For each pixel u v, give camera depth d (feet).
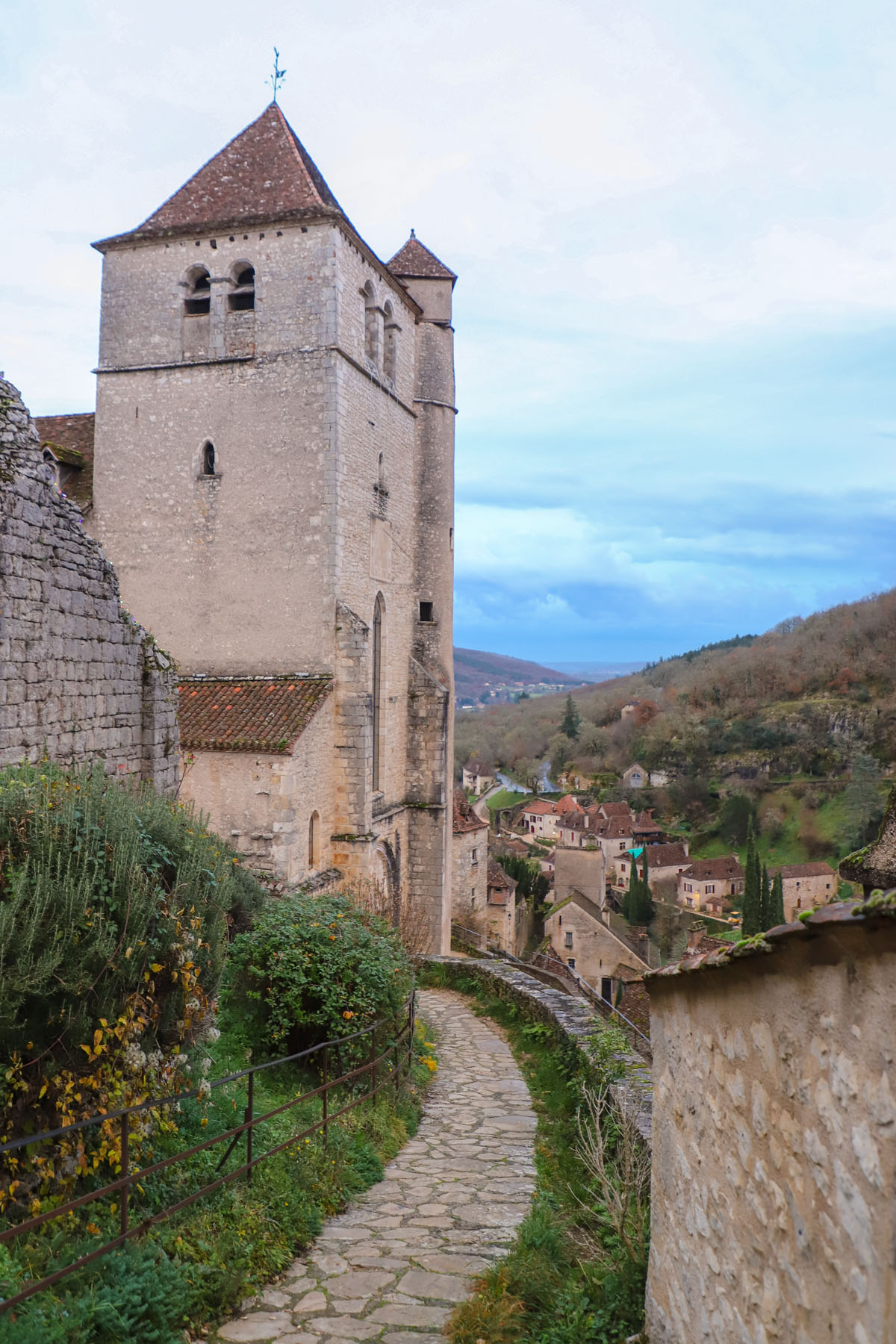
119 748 40.60
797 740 318.65
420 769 90.79
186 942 24.86
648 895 232.73
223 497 74.08
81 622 37.70
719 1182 14.16
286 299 72.74
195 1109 25.95
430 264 93.81
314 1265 21.84
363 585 78.13
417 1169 29.81
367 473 78.89
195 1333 18.13
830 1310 10.11
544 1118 36.09
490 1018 54.29
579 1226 24.38
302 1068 36.09
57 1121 20.57
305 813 66.80
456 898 119.65
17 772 26.91
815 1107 10.63
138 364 75.87
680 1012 16.61
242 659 73.46
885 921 8.50
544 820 338.54
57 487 36.11
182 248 75.05
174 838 27.61
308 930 38.32
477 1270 21.81
